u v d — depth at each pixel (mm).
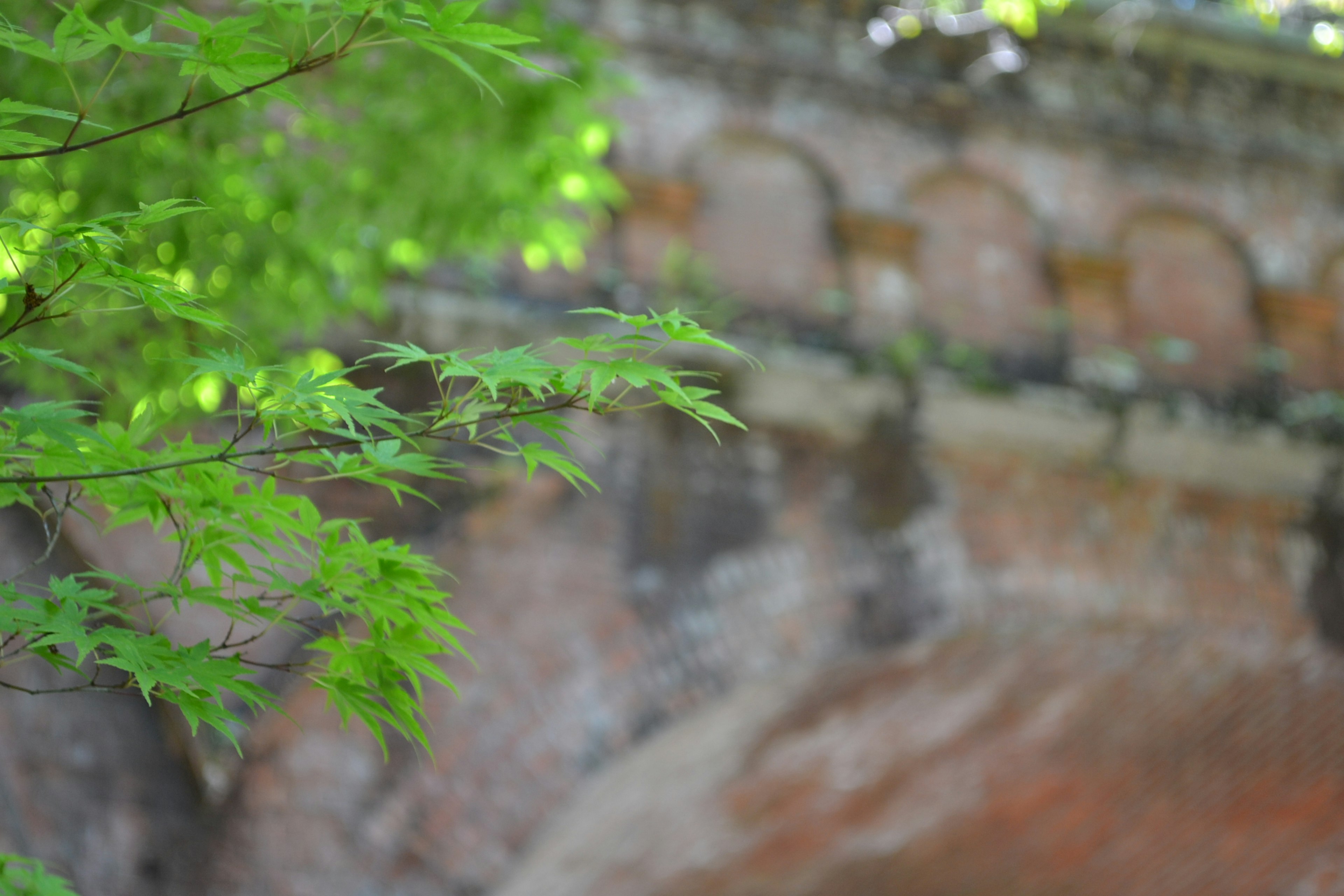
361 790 5758
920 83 8086
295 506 2102
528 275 6934
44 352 1815
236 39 1756
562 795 6027
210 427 5578
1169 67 8578
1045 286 7898
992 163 8078
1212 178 8484
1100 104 8445
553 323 6668
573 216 7109
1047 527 7172
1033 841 10289
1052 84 8383
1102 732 9047
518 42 1828
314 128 4480
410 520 6168
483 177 4668
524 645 6172
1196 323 8078
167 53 1764
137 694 5535
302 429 1916
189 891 5391
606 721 6191
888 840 9977
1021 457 7297
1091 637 7379
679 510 6629
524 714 6078
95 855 5301
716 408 1882
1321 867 10375
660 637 6383
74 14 1688
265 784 5637
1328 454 7680
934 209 7883
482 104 4512
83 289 3842
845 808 9305
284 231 4410
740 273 7383
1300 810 9820
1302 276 8422
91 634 1854
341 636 2164
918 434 7137
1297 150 8695
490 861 5852
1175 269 8203
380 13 1815
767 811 8961
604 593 6359
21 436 1692
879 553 6855
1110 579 7180
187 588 2059
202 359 1834
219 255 4125
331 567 2104
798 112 7832
